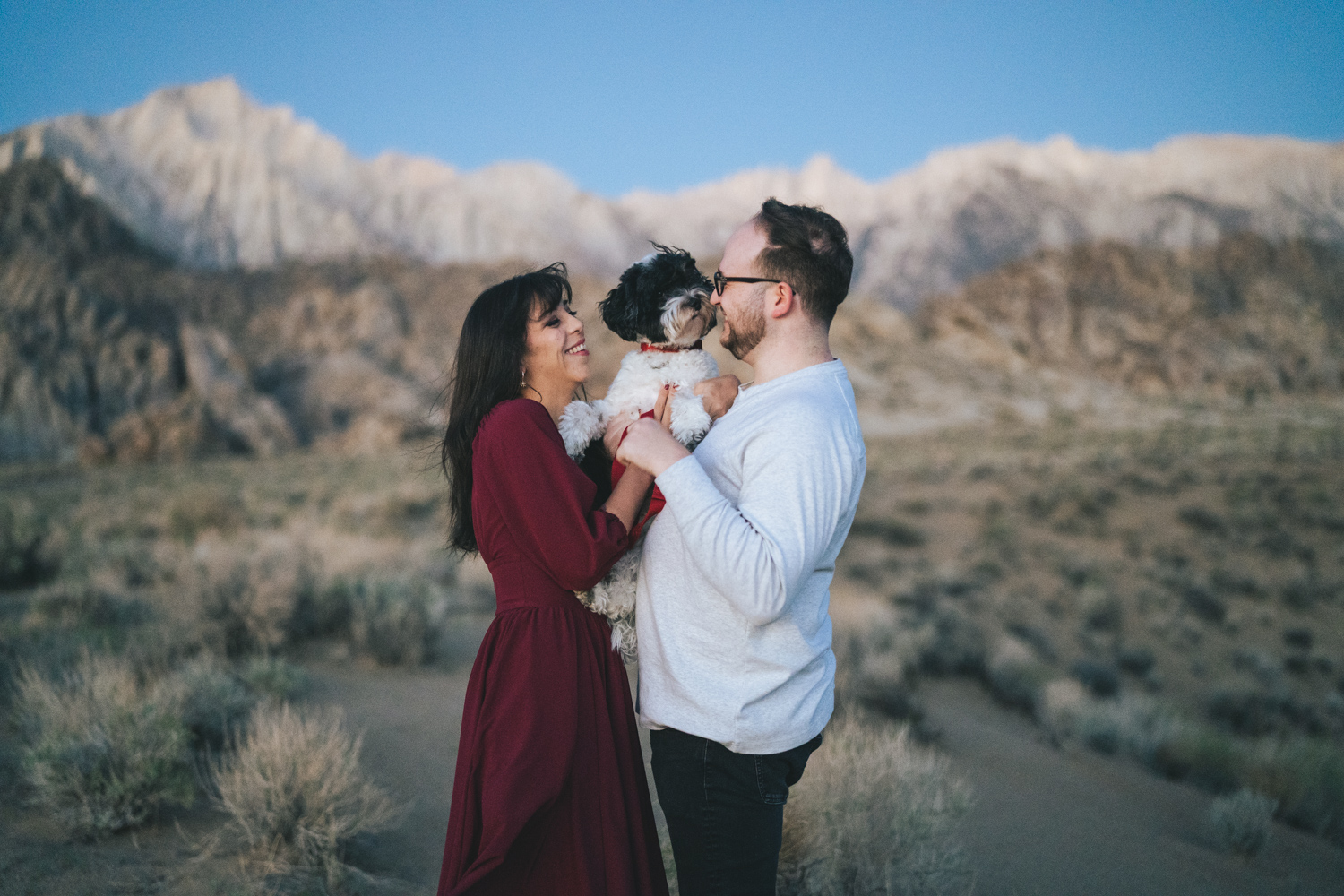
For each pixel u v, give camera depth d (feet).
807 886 11.47
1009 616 60.54
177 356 330.95
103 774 13.12
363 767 16.51
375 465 172.14
